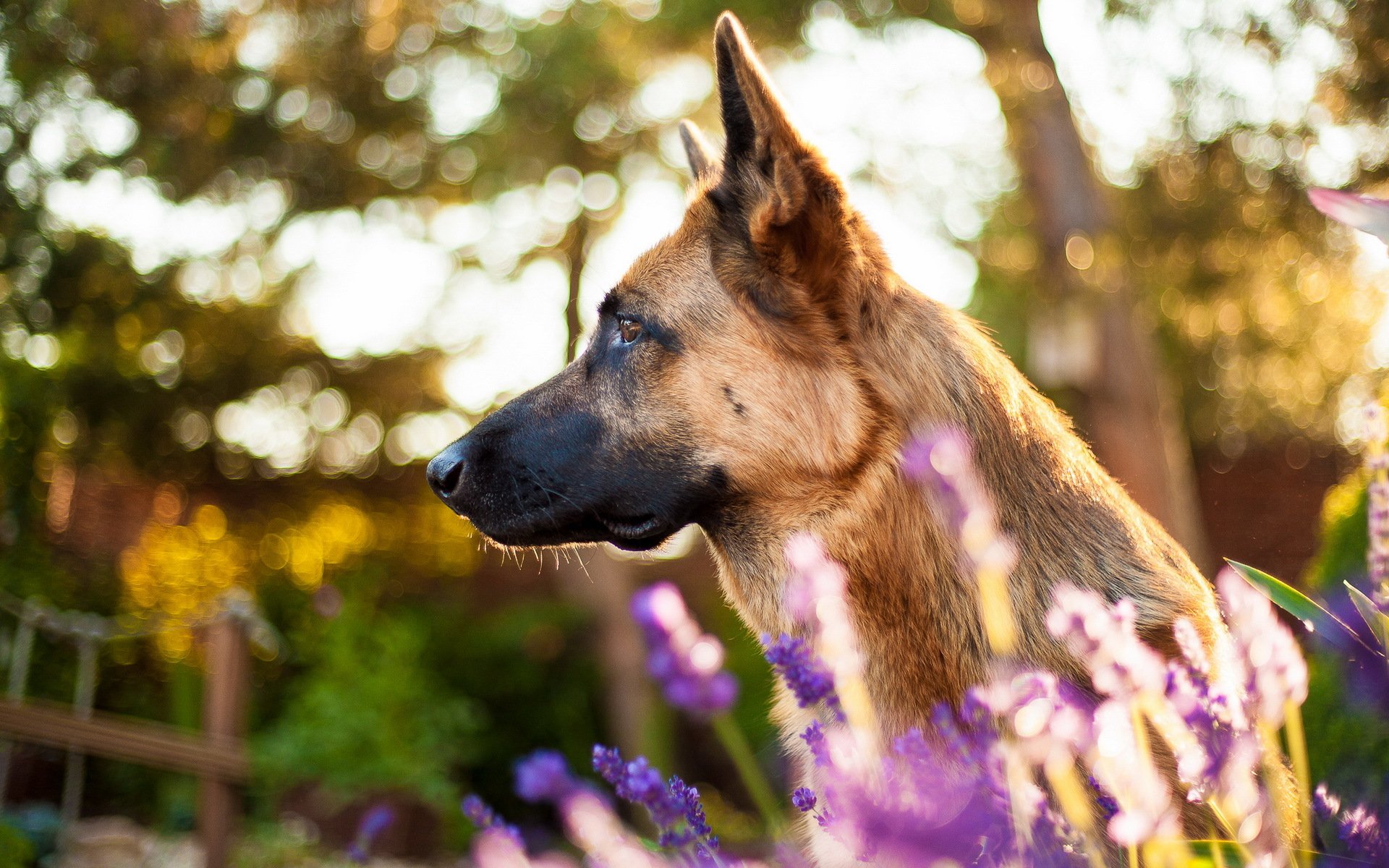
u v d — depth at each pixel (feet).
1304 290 45.60
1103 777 4.63
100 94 34.19
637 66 41.73
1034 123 39.45
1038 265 39.93
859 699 4.93
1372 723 8.89
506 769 39.60
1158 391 38.11
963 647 8.16
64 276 34.32
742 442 9.61
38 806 25.96
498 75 40.83
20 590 29.73
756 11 35.78
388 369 44.52
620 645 42.09
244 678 23.44
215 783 22.41
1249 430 51.80
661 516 10.14
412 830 32.73
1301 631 11.69
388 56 40.45
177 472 40.63
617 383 10.30
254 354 41.24
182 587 36.76
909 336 9.17
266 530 41.37
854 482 9.04
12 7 31.55
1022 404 9.18
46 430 32.73
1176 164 41.75
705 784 42.75
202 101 36.70
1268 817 5.90
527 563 44.45
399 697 33.35
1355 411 6.88
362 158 41.42
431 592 43.11
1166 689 5.21
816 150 9.34
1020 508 8.48
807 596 5.06
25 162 32.55
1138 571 8.35
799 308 9.34
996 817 5.32
